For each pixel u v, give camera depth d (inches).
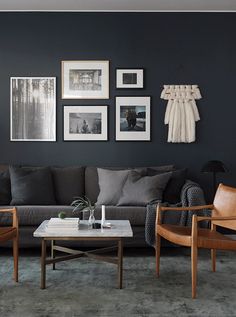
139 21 201.6
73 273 140.5
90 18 201.6
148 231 160.6
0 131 202.1
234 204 136.9
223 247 119.7
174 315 104.8
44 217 162.2
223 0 185.9
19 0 185.6
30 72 201.3
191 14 201.5
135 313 105.9
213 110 201.8
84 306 110.6
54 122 201.8
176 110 199.3
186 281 132.4
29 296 118.0
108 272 141.9
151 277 136.4
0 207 166.1
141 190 173.8
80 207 164.1
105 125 201.8
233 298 117.4
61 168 193.6
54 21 201.0
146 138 201.5
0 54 200.8
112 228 133.3
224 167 183.9
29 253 167.8
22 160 202.1
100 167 197.6
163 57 201.8
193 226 119.0
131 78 201.6
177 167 201.6
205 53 201.5
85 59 202.1
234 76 201.6
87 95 201.8
